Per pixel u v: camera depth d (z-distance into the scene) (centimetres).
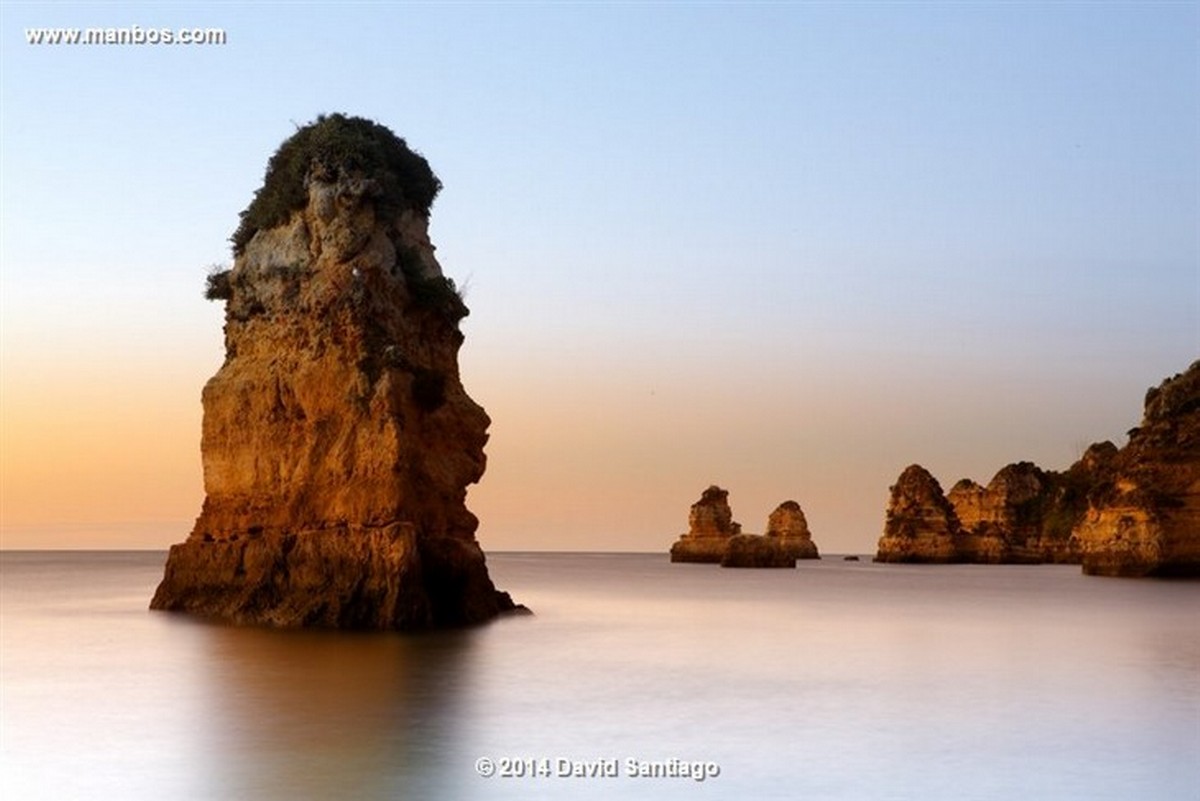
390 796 3428
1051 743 4316
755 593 13625
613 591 14038
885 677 5928
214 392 7831
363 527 7075
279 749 3950
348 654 6006
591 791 3569
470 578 7600
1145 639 7925
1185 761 4044
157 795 3412
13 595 11662
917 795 3609
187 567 8075
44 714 4528
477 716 4562
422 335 7788
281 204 7744
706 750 4125
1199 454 15575
